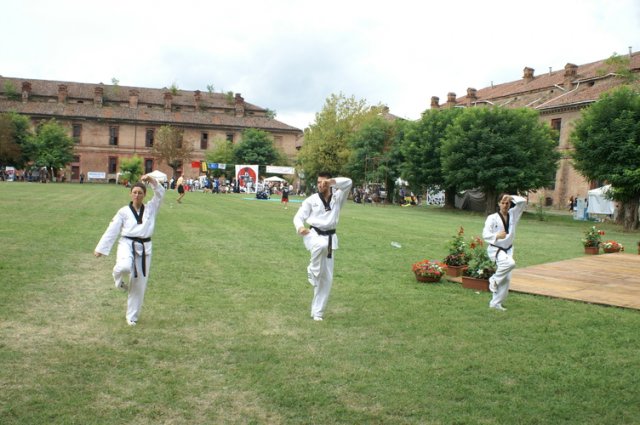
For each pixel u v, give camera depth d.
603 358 5.93
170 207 27.91
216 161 71.81
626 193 29.77
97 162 76.38
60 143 68.06
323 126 60.69
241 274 10.05
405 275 10.84
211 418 4.16
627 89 30.23
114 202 28.17
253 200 43.34
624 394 4.91
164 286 8.73
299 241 15.60
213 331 6.38
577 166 31.58
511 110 39.25
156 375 4.95
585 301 8.98
